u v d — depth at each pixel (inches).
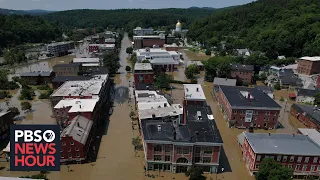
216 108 4699.8
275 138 2938.0
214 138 2647.6
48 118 4124.0
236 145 3383.4
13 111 3956.7
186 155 2625.5
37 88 5767.7
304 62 6648.6
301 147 2738.7
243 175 2743.6
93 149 3142.2
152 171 2770.7
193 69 6446.9
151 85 5009.8
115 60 7568.9
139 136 3531.0
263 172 2444.6
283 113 4498.0
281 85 5920.3
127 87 5900.6
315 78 6166.3
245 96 4180.6
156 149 2650.1
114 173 2733.8
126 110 4471.0
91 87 4503.0
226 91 4466.0
